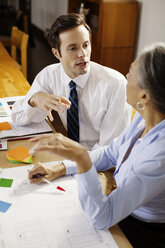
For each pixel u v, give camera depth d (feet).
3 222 3.06
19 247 2.80
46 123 5.18
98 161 4.27
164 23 10.39
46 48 19.65
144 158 3.14
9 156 4.09
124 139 4.10
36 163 4.03
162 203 3.34
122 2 11.12
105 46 11.75
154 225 3.46
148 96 3.05
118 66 12.33
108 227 3.10
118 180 3.75
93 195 3.05
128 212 3.12
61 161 4.10
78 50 4.73
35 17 23.85
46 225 3.06
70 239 2.93
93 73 5.28
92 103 5.32
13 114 5.05
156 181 3.01
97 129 5.62
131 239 3.48
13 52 10.74
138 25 11.85
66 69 5.08
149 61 2.90
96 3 12.26
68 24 4.59
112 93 5.16
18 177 3.74
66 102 4.52
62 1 17.46
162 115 3.18
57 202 3.38
